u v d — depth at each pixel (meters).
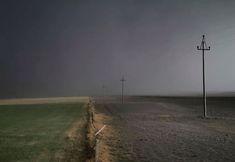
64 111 58.66
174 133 27.50
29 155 17.41
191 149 19.20
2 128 31.11
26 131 28.48
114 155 17.39
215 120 40.06
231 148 19.53
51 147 19.84
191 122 37.88
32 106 79.75
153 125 34.72
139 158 16.55
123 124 35.97
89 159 15.83
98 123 36.53
